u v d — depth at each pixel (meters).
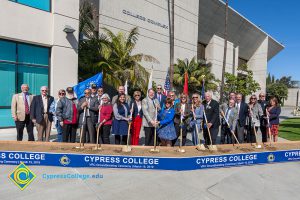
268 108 7.61
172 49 17.25
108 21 14.76
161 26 19.05
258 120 7.23
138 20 16.94
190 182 4.52
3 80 9.08
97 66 11.83
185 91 9.41
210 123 6.23
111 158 5.05
